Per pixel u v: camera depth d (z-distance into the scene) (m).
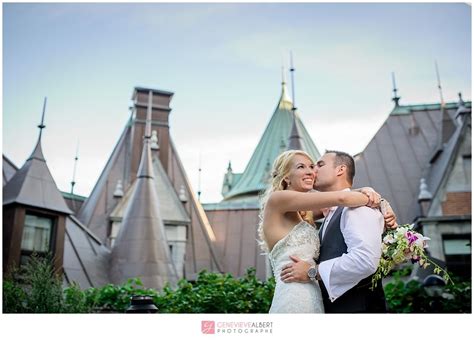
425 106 10.06
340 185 2.59
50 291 6.33
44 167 8.41
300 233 2.41
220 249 9.91
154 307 4.77
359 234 2.22
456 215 8.71
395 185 9.77
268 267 9.64
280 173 2.59
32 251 7.76
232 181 10.27
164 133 9.93
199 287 7.56
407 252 2.34
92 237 8.82
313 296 2.30
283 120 9.70
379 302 2.37
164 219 9.52
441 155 9.62
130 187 9.52
